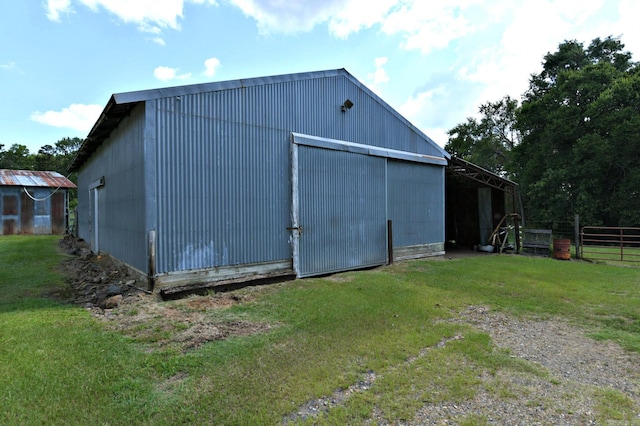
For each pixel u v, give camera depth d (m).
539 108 23.27
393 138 9.84
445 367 3.25
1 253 10.34
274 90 7.09
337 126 8.37
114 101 5.33
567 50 24.33
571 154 21.12
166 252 5.57
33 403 2.44
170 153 5.63
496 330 4.42
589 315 5.05
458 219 15.12
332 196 8.11
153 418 2.33
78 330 3.92
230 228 6.36
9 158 42.34
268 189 6.96
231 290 6.12
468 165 11.99
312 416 2.40
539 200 22.80
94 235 10.56
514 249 13.40
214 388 2.74
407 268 8.77
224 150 6.30
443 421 2.39
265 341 3.75
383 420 2.38
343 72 8.55
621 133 18.12
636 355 3.67
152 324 4.22
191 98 5.88
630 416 2.51
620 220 19.30
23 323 4.07
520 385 2.96
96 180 10.07
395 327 4.32
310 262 7.60
